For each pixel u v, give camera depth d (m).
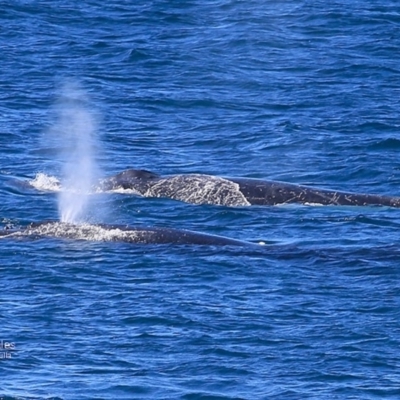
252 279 102.69
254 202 135.62
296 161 155.25
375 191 143.25
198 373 83.44
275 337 89.75
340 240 118.44
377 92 190.12
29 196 135.38
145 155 157.88
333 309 95.50
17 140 162.75
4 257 107.25
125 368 84.06
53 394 79.56
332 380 82.50
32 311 94.19
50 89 188.00
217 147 162.50
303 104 183.12
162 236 113.12
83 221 126.44
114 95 186.38
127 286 100.44
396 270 105.44
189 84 193.75
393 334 90.31
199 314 93.94
